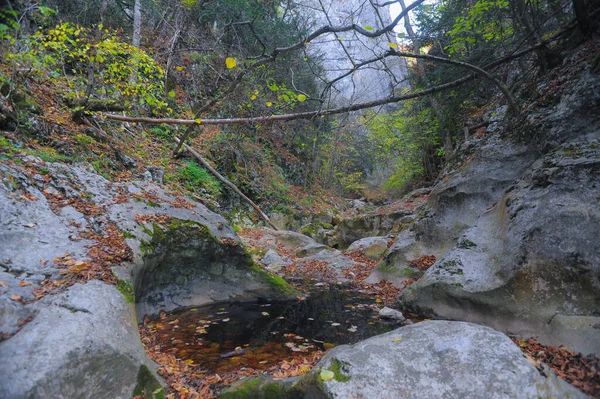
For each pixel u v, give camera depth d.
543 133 5.35
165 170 8.68
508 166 5.92
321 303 5.25
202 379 2.91
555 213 3.71
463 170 6.64
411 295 4.80
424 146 17.23
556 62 6.61
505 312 3.64
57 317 2.46
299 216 13.48
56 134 6.06
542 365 2.23
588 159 3.95
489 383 2.08
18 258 3.00
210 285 5.19
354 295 5.69
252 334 4.00
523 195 4.30
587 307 3.13
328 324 4.35
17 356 2.08
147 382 2.57
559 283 3.38
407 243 6.48
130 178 6.48
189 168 9.66
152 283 4.52
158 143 9.80
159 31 12.04
